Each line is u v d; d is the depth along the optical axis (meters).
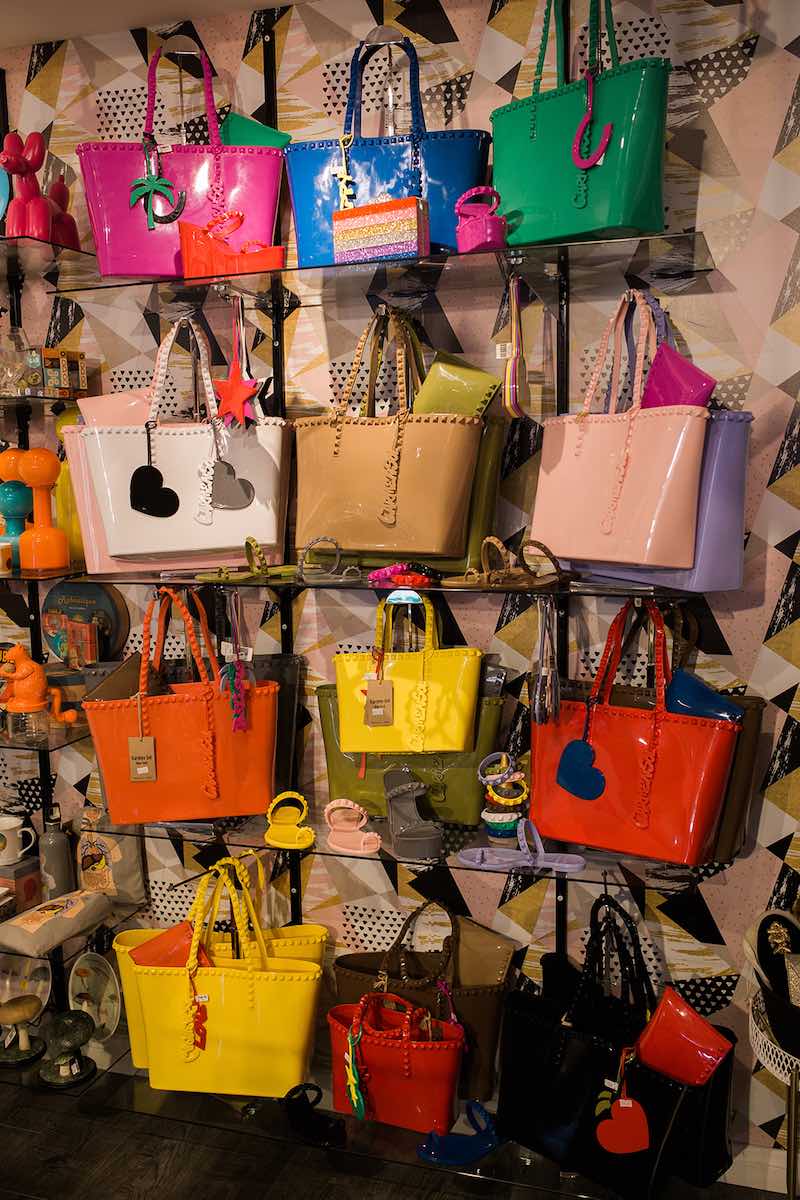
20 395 2.60
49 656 2.91
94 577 2.56
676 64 2.25
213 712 2.47
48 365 2.61
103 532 2.51
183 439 2.43
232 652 2.73
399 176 2.26
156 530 2.45
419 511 2.28
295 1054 2.48
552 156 2.13
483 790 2.46
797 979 1.93
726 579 2.12
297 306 2.60
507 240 2.20
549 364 2.44
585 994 2.35
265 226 2.42
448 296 2.49
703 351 2.32
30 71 2.73
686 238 2.04
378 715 2.40
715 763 2.13
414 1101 2.38
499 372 2.48
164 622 2.65
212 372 2.72
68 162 2.74
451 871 2.63
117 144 2.40
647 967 2.50
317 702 2.69
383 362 2.55
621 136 2.04
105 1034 2.81
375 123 2.48
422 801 2.45
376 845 2.37
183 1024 2.48
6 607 2.93
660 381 2.11
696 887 2.43
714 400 2.32
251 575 2.42
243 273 2.31
